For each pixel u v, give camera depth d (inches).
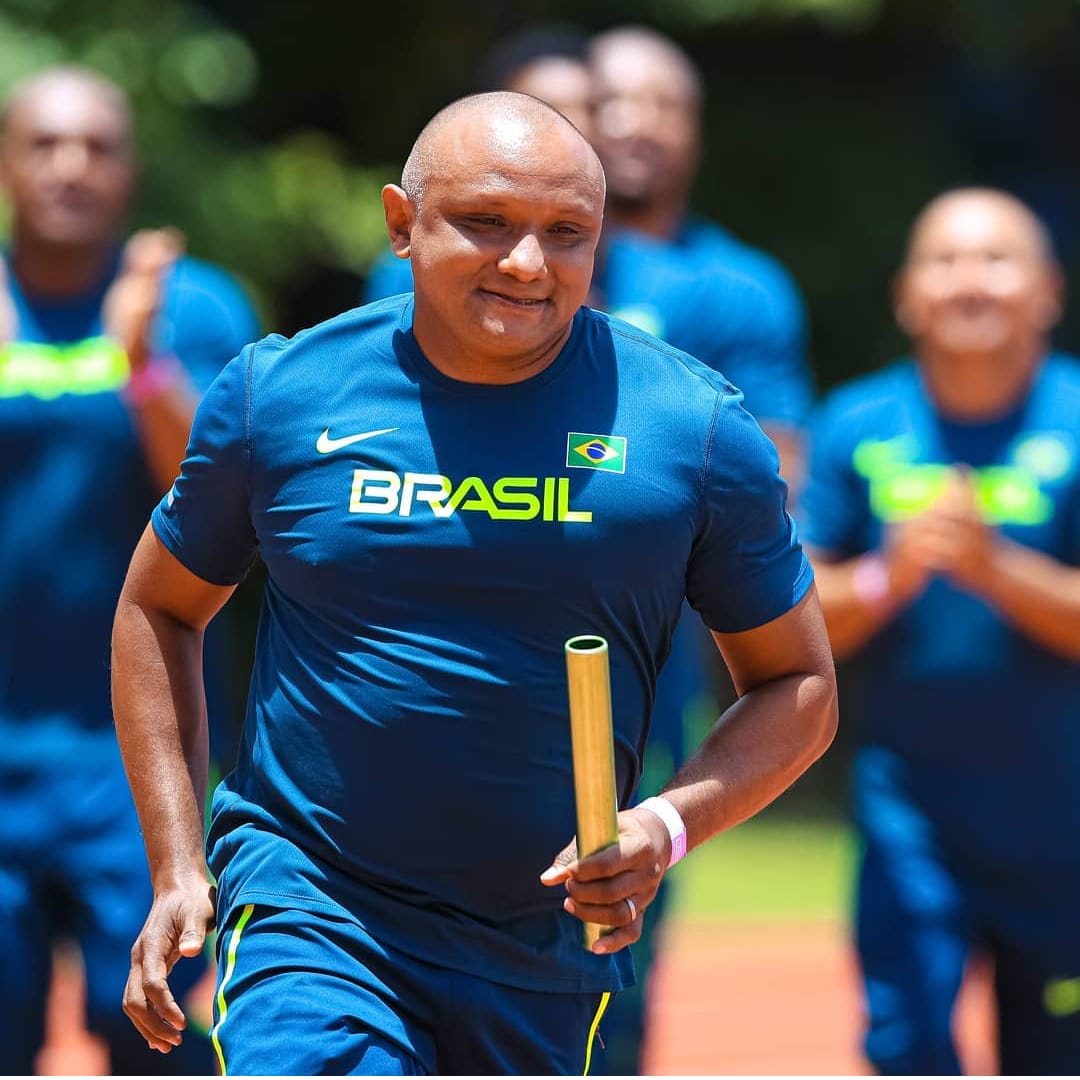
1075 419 837.2
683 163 878.4
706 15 2159.2
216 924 498.6
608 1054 812.0
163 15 1855.3
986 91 2474.2
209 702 782.5
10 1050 775.1
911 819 816.3
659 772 816.9
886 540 848.9
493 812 469.7
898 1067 804.6
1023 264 832.9
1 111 1696.6
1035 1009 831.7
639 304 837.2
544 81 848.9
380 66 2212.1
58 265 789.2
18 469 774.5
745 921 1515.7
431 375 473.4
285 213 1877.5
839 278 2309.3
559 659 470.0
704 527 475.2
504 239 451.8
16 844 766.5
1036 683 796.6
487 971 479.5
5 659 772.0
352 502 470.9
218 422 486.3
